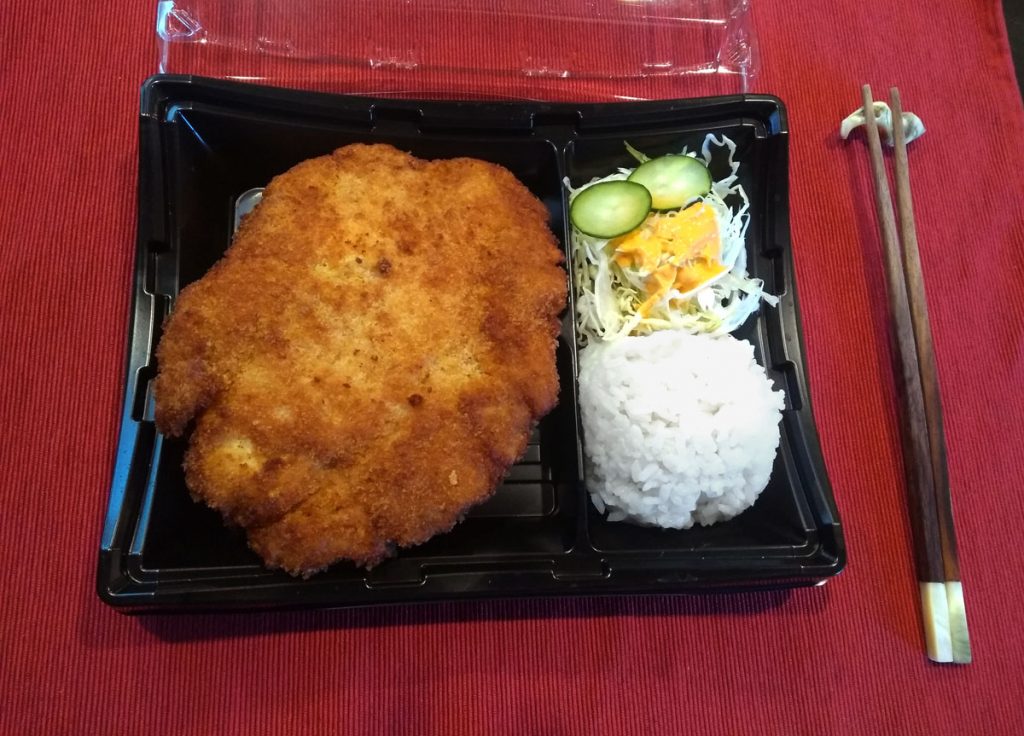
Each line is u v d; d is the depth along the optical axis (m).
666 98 0.31
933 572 0.26
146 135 0.24
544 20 0.30
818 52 0.32
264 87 0.25
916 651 0.26
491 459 0.23
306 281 0.23
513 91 0.30
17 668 0.23
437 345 0.23
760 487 0.26
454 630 0.25
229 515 0.22
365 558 0.22
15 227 0.26
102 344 0.26
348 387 0.22
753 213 0.29
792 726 0.25
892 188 0.31
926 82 0.33
